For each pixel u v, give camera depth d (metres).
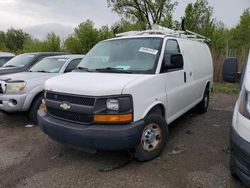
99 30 23.39
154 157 4.12
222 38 18.19
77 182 3.52
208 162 4.01
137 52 4.50
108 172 3.76
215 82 13.45
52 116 4.05
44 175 3.73
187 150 4.47
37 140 5.11
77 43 23.33
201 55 6.46
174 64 4.50
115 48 4.79
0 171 3.88
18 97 5.71
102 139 3.45
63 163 4.09
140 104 3.71
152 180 3.52
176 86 4.81
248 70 3.48
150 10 23.98
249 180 2.82
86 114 3.58
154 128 4.11
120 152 4.42
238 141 2.88
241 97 3.10
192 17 17.44
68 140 3.72
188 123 6.10
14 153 4.52
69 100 3.74
